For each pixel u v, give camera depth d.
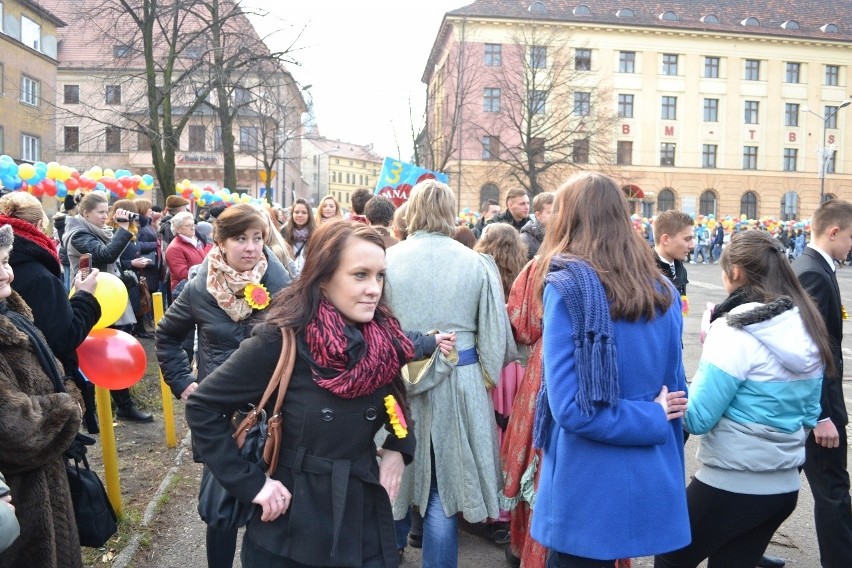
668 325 2.31
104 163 30.14
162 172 17.00
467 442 3.15
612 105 50.78
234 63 18.25
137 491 4.55
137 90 19.17
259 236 3.06
